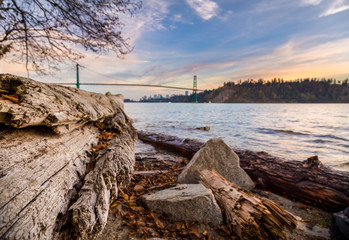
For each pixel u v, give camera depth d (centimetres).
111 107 456
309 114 3631
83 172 199
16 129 168
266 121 2059
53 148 174
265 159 410
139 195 264
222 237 195
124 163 221
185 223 208
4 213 94
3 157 124
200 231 200
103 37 353
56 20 348
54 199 131
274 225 179
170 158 518
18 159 130
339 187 295
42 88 176
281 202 313
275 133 1189
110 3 332
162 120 2111
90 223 137
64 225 137
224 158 356
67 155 186
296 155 683
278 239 177
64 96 217
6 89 163
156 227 197
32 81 178
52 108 164
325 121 2128
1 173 111
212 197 220
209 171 297
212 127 1485
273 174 355
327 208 288
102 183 175
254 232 178
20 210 102
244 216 186
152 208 225
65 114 187
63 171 162
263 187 361
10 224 93
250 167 391
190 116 2852
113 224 192
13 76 165
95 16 344
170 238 184
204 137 1016
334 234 223
